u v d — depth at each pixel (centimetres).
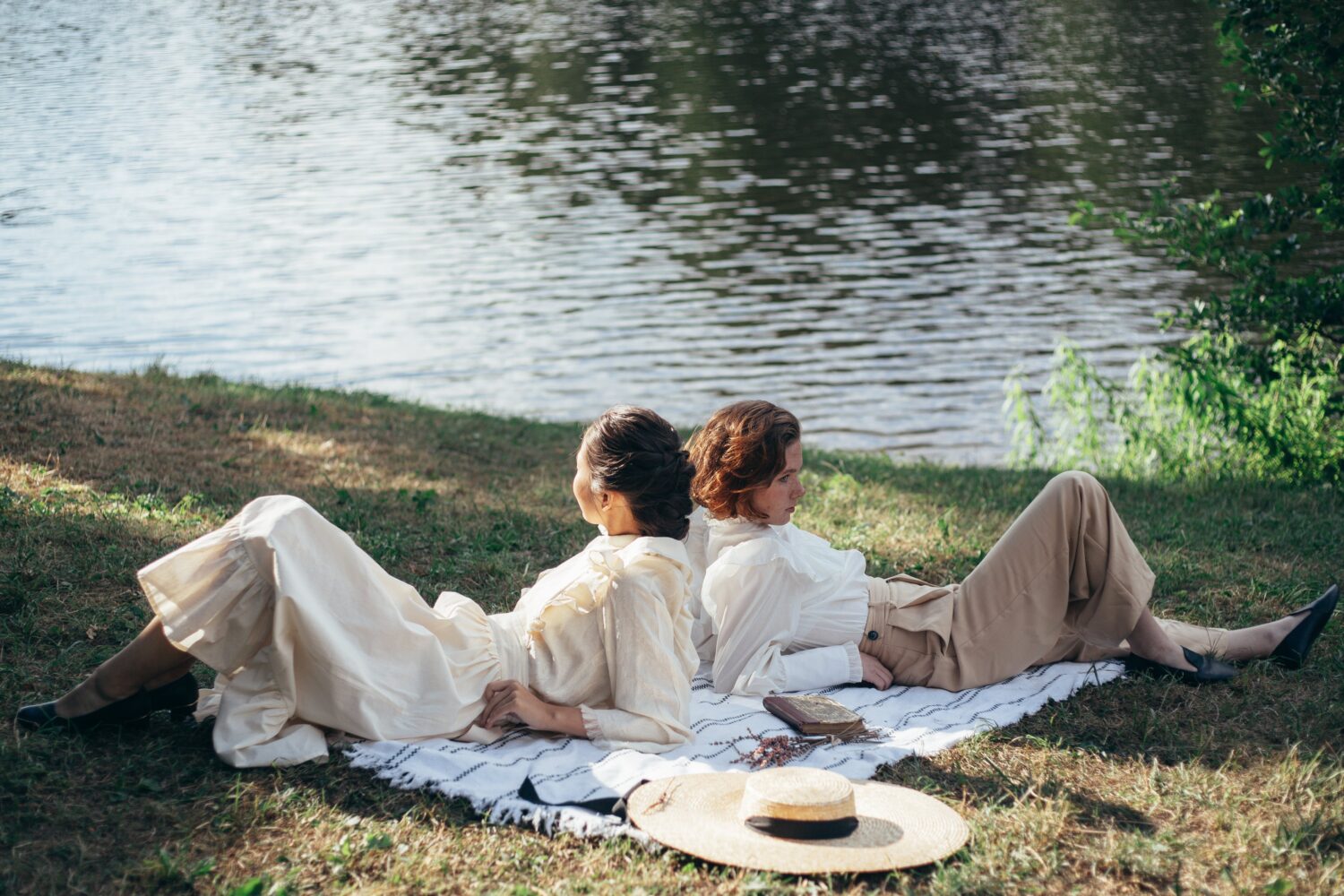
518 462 902
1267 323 935
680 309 1894
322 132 3412
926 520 744
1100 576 464
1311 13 898
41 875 325
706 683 462
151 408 887
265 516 376
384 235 2362
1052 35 4931
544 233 2372
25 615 481
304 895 326
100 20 5962
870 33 5150
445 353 1688
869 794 370
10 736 389
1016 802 376
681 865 343
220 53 4997
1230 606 570
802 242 2280
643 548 411
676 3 6288
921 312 1858
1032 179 2711
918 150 3067
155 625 379
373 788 375
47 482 654
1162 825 369
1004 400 1497
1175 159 2834
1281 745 422
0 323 1783
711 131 3362
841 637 466
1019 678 471
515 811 362
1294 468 925
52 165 2969
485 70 4503
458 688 400
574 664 416
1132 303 1869
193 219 2477
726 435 452
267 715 382
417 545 624
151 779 373
